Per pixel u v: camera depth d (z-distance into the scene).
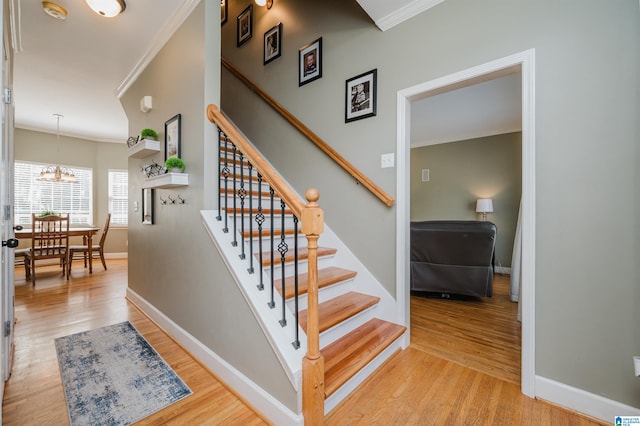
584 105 1.47
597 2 1.44
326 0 2.76
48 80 3.27
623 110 1.38
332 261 2.59
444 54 1.97
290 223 2.71
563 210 1.53
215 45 2.01
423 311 2.93
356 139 2.48
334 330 1.90
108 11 2.06
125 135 5.91
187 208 2.15
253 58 3.61
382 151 2.30
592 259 1.46
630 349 1.37
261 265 1.64
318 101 2.81
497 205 5.33
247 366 1.62
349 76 2.55
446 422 1.43
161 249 2.56
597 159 1.44
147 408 1.54
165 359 2.06
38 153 5.47
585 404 1.47
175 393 1.67
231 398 1.64
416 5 2.07
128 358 2.06
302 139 2.96
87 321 2.72
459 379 1.77
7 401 1.57
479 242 3.00
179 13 2.14
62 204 5.73
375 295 2.32
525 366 1.63
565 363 1.53
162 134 2.52
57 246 4.73
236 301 1.69
